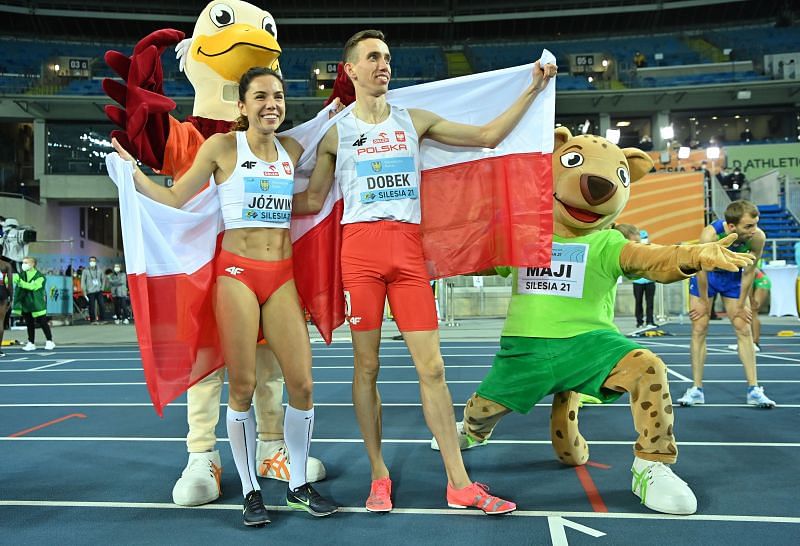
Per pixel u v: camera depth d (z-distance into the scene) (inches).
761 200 893.2
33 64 1185.4
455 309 711.7
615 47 1317.7
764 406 219.5
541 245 136.5
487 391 146.9
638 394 127.7
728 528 114.5
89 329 691.4
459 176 142.9
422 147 143.5
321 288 142.0
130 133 125.9
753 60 1184.8
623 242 137.0
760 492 134.0
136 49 131.4
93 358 423.2
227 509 131.5
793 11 1268.5
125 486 146.9
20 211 973.2
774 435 182.1
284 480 150.4
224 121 155.8
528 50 1337.4
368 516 124.8
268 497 138.8
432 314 128.0
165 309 129.0
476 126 136.8
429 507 129.1
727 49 1219.2
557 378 136.6
